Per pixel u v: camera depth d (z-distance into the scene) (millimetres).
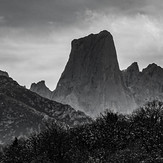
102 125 40531
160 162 30906
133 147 35812
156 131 34906
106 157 35688
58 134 40562
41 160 39719
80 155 38250
